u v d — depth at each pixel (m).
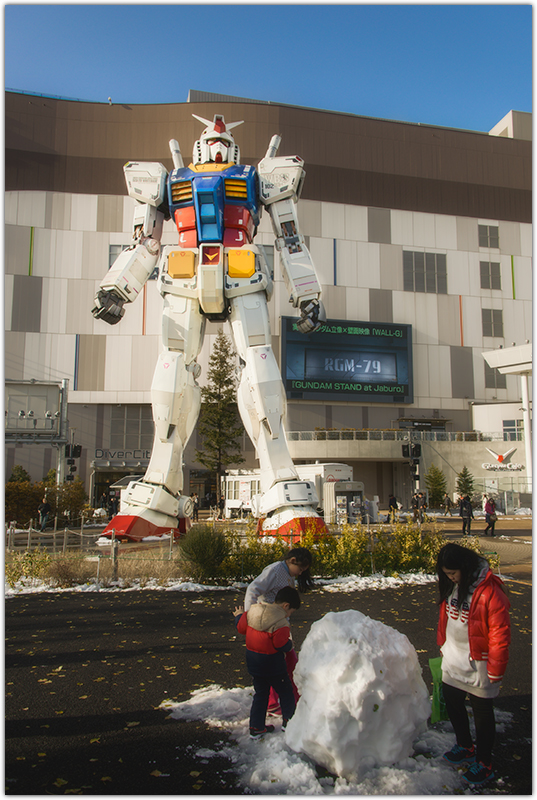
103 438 39.75
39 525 23.92
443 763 3.31
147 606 7.98
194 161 13.68
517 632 6.55
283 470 13.67
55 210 40.41
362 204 43.62
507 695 4.51
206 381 40.88
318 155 42.88
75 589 9.36
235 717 4.00
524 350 33.31
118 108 41.44
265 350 13.62
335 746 3.05
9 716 4.06
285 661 3.81
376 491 40.69
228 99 51.19
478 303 45.22
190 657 5.54
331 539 11.19
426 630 6.47
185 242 13.70
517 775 3.19
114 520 13.98
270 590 3.88
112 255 40.62
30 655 5.61
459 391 43.88
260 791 2.96
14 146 40.00
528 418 34.88
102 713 4.11
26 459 38.62
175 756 3.39
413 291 44.00
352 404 42.00
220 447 38.03
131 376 39.72
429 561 10.92
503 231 46.62
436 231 45.09
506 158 47.25
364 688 3.08
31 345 39.22
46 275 39.88
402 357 42.62
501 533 20.06
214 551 10.09
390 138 44.66
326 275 42.31
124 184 41.12
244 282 13.41
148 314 40.34
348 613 3.46
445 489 37.25
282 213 13.74
